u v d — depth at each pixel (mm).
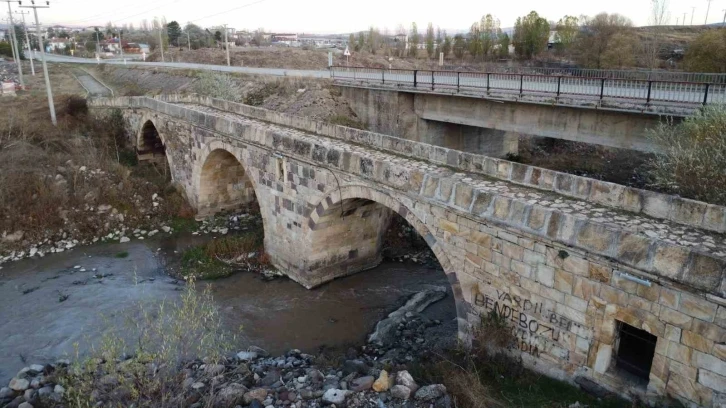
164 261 23609
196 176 27766
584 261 11109
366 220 21172
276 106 39594
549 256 11758
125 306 19281
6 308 19266
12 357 16094
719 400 9523
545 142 39406
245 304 19594
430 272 22047
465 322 14250
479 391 12016
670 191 18922
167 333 15727
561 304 11766
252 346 16328
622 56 50062
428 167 16266
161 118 30359
